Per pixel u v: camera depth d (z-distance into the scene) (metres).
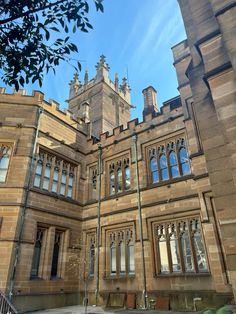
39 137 15.60
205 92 9.41
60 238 15.25
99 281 14.41
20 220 12.93
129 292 13.04
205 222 11.33
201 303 10.66
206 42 8.91
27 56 4.30
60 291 13.73
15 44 4.29
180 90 14.26
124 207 15.25
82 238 16.20
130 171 16.11
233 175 6.71
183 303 11.19
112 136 18.30
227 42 7.76
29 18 4.26
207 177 11.91
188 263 12.05
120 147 17.39
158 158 15.38
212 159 8.23
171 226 13.17
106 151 18.08
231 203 7.23
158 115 16.28
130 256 14.13
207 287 10.86
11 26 4.23
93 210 16.66
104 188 16.94
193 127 13.15
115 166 17.31
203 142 8.70
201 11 9.89
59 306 13.38
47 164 15.96
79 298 14.57
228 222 7.06
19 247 12.44
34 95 16.42
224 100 7.56
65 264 14.62
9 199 13.20
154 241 13.43
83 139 19.45
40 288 12.81
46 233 14.36
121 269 14.16
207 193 11.76
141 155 15.93
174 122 15.27
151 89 19.56
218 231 10.97
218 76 7.97
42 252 13.88
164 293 11.88
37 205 14.10
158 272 12.66
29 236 13.08
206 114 9.05
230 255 6.68
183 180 13.48
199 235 12.10
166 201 13.59
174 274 11.98
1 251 11.98
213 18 9.33
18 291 11.77
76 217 16.42
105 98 31.25
